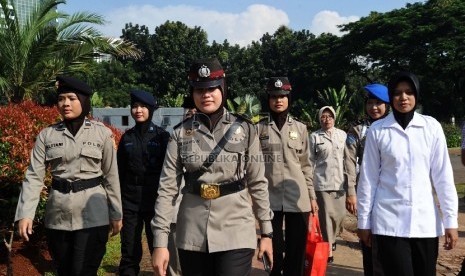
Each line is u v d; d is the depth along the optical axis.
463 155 4.55
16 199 4.72
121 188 4.76
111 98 37.31
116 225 3.84
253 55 48.59
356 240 7.10
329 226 5.74
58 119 5.80
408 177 3.06
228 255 2.78
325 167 5.74
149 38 45.09
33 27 11.67
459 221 8.62
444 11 34.28
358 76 44.62
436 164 3.11
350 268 5.62
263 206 2.90
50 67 11.94
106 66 40.97
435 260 3.10
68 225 3.61
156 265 2.68
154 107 4.86
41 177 3.60
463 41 33.84
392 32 37.25
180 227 2.91
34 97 12.30
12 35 11.52
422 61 36.12
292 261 4.53
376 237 3.12
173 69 43.78
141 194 4.70
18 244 5.39
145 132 4.78
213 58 2.90
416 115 3.18
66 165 3.63
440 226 3.10
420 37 35.38
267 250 2.88
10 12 11.51
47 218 3.69
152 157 4.72
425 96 38.31
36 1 11.90
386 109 4.50
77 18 12.11
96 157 3.67
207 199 2.80
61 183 3.62
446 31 34.72
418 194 3.05
